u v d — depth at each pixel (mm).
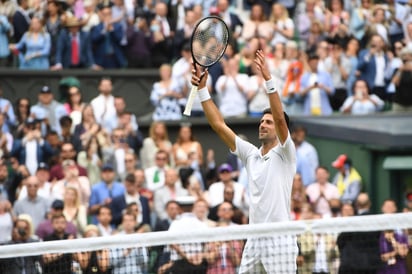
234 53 42125
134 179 33781
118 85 42531
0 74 41812
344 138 38781
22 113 39250
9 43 42688
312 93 41469
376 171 37875
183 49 41562
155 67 43500
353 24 43500
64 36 42438
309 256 24797
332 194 35594
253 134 40906
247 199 34812
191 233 21094
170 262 23828
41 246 21234
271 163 20984
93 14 42875
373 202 37906
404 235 24688
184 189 35031
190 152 37094
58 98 41969
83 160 36531
